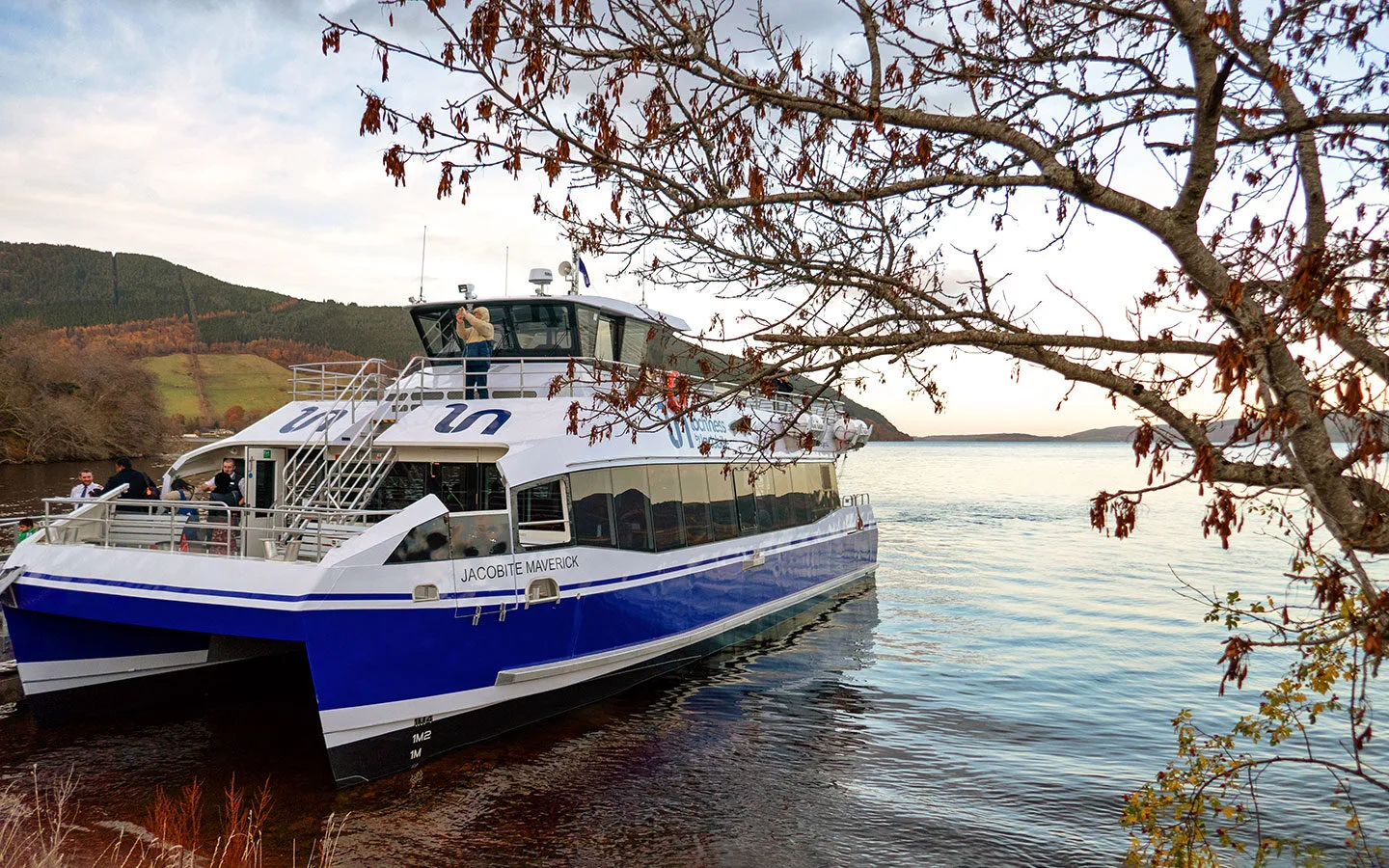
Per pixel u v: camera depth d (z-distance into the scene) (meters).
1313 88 5.09
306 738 11.66
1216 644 19.59
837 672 16.23
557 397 13.50
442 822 9.38
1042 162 4.52
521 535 12.54
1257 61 4.80
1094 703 14.94
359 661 9.87
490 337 14.83
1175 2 4.20
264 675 13.97
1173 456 4.16
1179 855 6.25
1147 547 41.56
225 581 9.92
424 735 10.66
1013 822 10.01
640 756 11.52
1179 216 4.30
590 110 4.75
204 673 13.03
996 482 106.81
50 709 11.47
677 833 9.41
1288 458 3.79
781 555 18.55
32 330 93.50
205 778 10.27
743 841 9.30
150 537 12.31
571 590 12.09
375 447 12.91
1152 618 22.73
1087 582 29.64
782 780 10.98
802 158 5.31
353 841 8.84
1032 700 14.95
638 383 5.48
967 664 17.33
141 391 93.50
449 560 10.64
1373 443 3.70
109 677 11.92
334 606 9.66
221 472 13.23
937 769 11.59
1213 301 4.23
